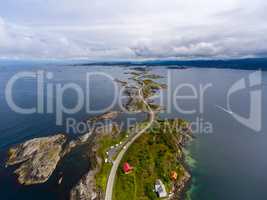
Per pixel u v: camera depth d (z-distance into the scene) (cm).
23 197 7962
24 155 10381
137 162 9406
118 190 7950
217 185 8844
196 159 10656
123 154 10069
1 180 8825
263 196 8244
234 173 9612
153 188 8175
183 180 8981
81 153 10656
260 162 10456
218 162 10431
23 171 9294
